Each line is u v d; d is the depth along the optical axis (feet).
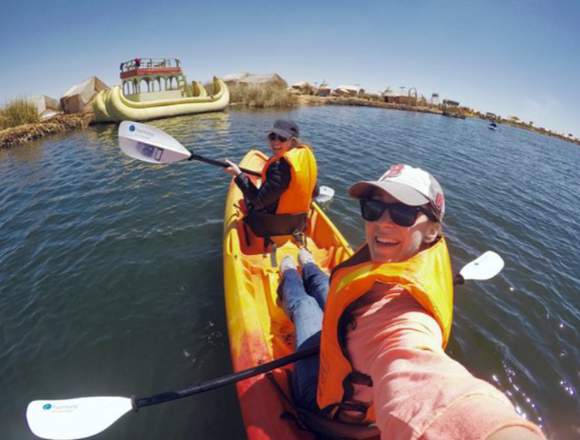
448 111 102.68
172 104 51.78
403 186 3.31
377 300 3.21
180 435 7.23
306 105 75.10
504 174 31.37
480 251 15.38
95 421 5.85
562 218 21.24
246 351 7.30
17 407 7.84
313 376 5.54
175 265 12.60
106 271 12.26
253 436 5.61
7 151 32.60
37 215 17.16
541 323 10.89
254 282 9.95
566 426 7.86
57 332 9.78
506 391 8.54
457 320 10.55
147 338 9.52
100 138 36.94
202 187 20.27
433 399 2.13
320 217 12.83
